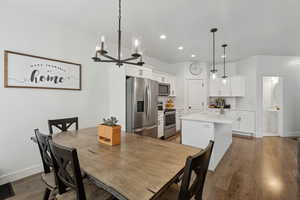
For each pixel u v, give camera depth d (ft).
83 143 5.16
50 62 8.21
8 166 6.97
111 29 9.37
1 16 6.70
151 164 3.62
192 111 17.57
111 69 11.17
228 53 14.38
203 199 5.93
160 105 15.52
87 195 3.88
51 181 4.65
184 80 17.66
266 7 6.91
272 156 10.30
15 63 7.05
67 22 8.54
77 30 9.41
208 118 9.02
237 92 16.30
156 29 9.30
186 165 2.75
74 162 3.09
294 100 15.48
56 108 8.53
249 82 15.71
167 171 3.28
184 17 7.87
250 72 15.60
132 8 7.08
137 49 5.02
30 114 7.59
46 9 7.26
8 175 6.94
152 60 16.02
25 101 7.43
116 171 3.27
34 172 7.70
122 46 12.21
